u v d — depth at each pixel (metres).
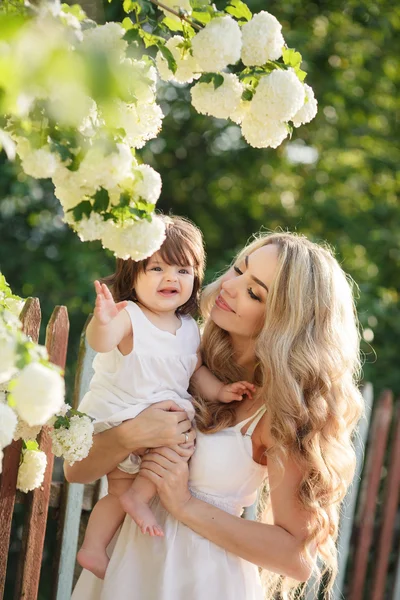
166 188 7.10
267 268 2.47
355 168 6.80
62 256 6.14
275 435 2.34
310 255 2.52
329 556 2.43
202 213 7.21
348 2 6.36
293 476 2.34
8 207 6.18
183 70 1.98
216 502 2.38
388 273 6.51
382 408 3.66
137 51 1.75
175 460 2.31
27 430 2.09
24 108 1.37
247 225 7.24
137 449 2.41
